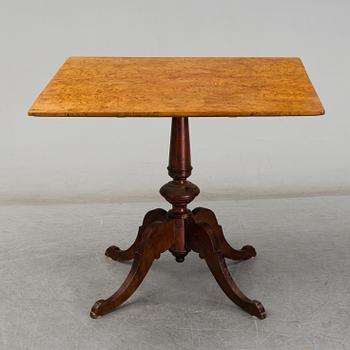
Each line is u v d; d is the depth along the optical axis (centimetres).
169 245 256
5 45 341
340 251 300
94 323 243
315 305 254
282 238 314
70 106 196
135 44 346
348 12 345
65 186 365
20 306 254
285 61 255
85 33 343
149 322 244
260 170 367
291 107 198
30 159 360
